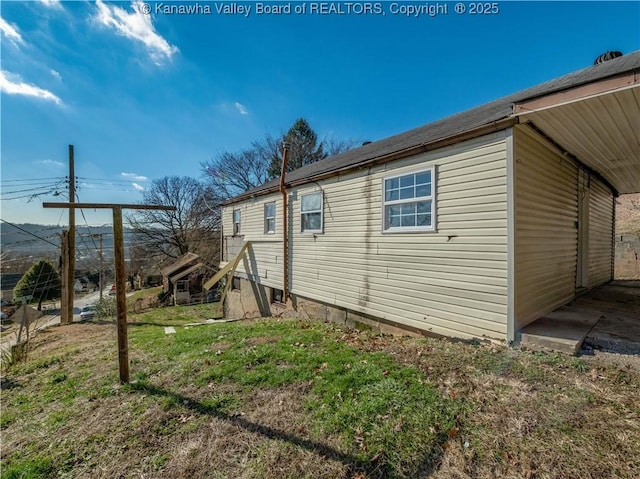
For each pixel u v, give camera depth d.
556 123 3.84
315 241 7.52
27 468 2.23
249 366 3.83
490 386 2.85
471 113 6.68
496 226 4.02
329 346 4.52
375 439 2.27
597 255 7.39
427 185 4.95
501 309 3.97
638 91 2.82
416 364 3.54
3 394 3.81
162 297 21.09
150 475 2.09
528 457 1.96
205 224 27.53
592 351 3.38
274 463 2.12
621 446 1.97
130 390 3.42
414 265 5.16
